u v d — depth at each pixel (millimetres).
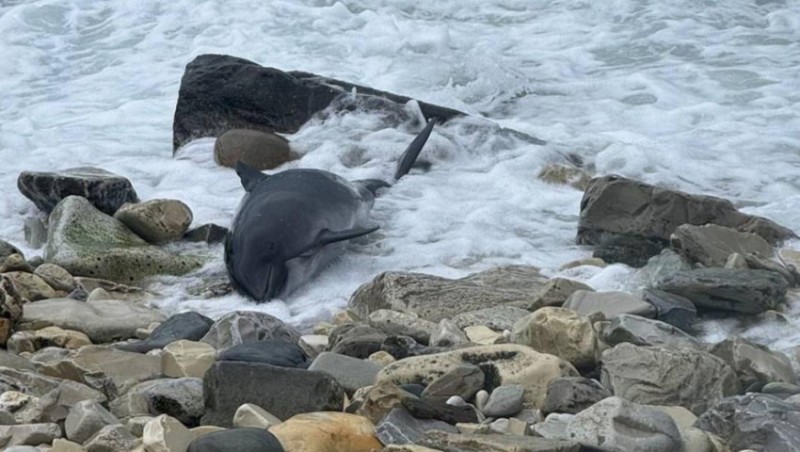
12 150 18734
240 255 13531
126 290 13766
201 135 18719
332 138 18234
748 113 19922
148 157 18422
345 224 14227
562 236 15039
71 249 14211
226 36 24594
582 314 11852
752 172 17141
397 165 17156
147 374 10789
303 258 13641
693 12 25344
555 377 10156
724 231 13727
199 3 26109
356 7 26359
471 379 10055
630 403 9047
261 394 9438
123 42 24719
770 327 12141
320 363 10469
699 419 9477
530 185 16719
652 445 8781
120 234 14797
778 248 14125
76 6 26359
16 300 12055
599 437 8805
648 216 14398
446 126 18453
